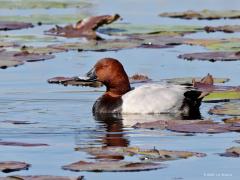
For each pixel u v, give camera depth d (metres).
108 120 17.08
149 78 21.14
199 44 25.19
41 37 27.88
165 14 32.00
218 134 15.45
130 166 13.05
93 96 19.42
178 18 31.91
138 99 17.84
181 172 13.03
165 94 17.86
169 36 27.28
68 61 23.62
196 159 13.67
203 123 16.09
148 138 15.24
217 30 28.48
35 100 18.86
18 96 19.25
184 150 14.38
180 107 17.72
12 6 36.12
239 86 19.47
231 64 22.89
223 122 16.38
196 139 15.09
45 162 13.64
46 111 17.83
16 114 17.52
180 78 20.72
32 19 31.69
